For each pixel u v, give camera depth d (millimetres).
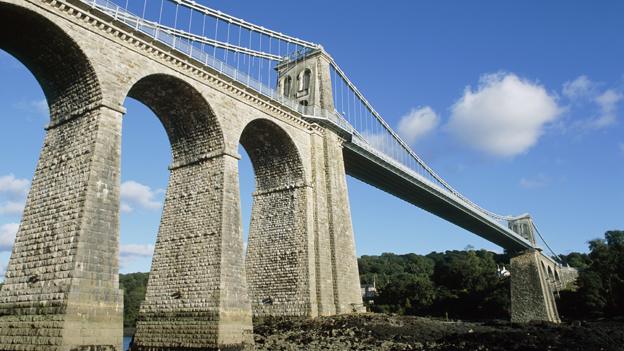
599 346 29750
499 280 99000
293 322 33469
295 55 46719
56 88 25812
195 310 28078
